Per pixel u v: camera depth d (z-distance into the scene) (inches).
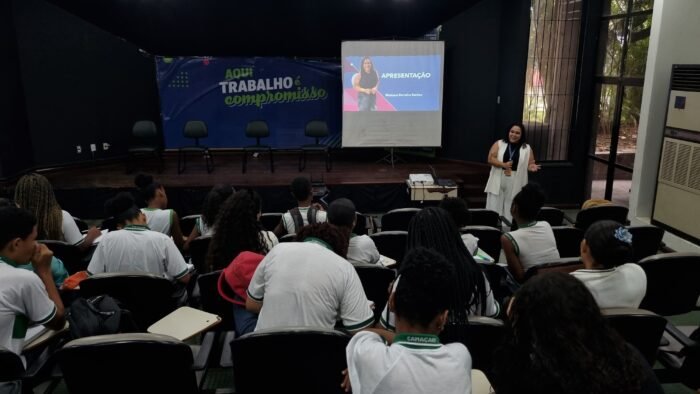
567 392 44.3
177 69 336.5
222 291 97.3
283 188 284.0
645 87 223.6
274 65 342.3
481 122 313.9
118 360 72.1
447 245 79.0
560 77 285.6
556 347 44.8
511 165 221.8
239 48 339.6
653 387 47.6
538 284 47.8
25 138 294.8
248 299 85.0
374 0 316.2
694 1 211.3
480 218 177.9
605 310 83.5
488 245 145.6
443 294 49.3
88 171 309.9
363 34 337.7
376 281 110.4
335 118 352.2
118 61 323.9
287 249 82.4
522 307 47.8
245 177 296.7
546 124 291.1
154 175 300.0
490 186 229.5
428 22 327.3
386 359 48.9
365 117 312.0
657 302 117.6
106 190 275.9
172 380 74.9
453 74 322.0
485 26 299.9
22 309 86.7
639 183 230.1
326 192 270.4
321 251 81.6
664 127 214.5
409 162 333.4
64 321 93.6
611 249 89.1
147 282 101.7
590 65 277.6
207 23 325.7
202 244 135.7
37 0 291.1
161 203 158.1
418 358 48.6
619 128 262.1
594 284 90.0
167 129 344.8
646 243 151.1
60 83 305.0
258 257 95.7
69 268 130.3
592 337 45.0
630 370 45.1
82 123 316.2
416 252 52.3
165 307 105.6
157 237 117.0
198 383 90.6
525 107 289.0
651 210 231.9
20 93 291.0
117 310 90.4
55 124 306.7
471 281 77.7
